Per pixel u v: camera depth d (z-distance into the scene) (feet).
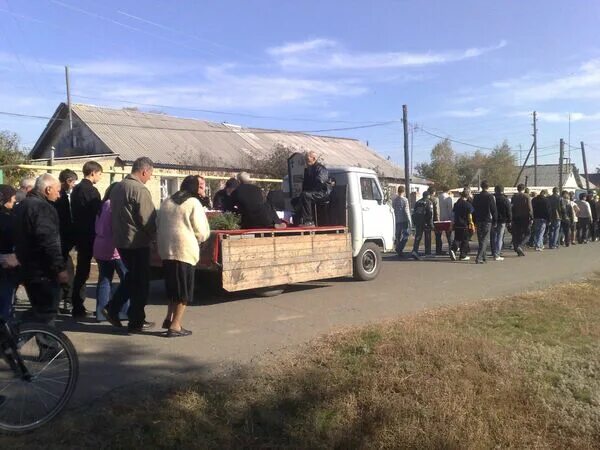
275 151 105.09
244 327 22.11
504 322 23.30
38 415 13.26
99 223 21.95
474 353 18.62
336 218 33.17
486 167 217.15
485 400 16.19
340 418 14.64
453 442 14.34
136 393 14.79
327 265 30.07
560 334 22.24
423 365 17.43
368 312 25.18
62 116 105.19
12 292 18.17
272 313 24.72
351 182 33.04
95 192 23.17
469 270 39.86
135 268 20.57
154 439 12.84
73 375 13.78
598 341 21.77
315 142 138.21
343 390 15.67
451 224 47.21
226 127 125.90
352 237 32.99
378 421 14.71
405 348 18.43
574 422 16.01
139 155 93.91
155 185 63.57
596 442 15.39
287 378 16.08
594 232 66.90
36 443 12.30
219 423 13.80
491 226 44.57
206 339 20.22
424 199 48.49
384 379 16.24
